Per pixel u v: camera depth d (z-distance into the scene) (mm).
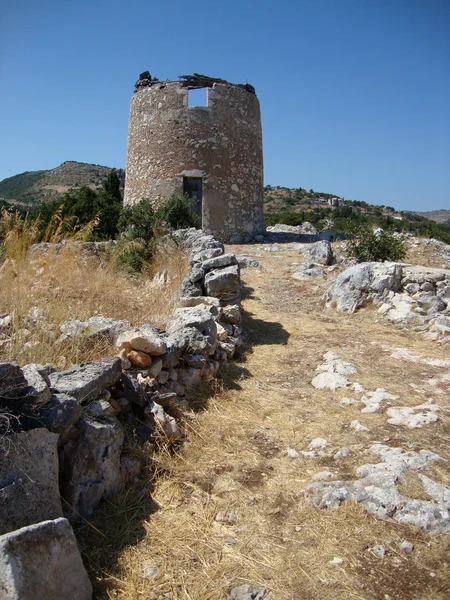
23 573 1924
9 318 4703
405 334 6660
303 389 4723
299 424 3912
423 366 5281
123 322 4867
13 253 5691
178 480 3111
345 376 4895
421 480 2904
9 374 2508
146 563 2414
